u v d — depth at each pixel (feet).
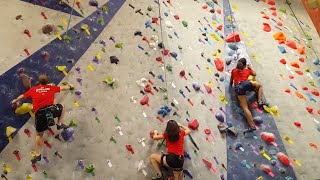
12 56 19.57
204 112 20.21
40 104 16.62
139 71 21.04
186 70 21.88
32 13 21.80
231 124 19.94
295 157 19.34
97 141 17.88
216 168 18.26
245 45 24.53
